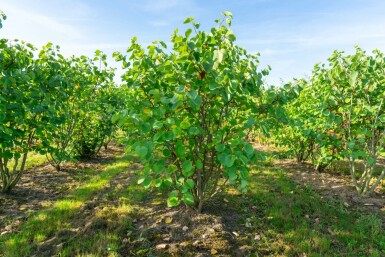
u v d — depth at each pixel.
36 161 8.02
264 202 5.21
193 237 3.84
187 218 4.26
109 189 5.79
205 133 3.83
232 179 3.15
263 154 3.53
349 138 5.74
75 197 5.39
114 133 10.04
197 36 3.56
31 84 4.68
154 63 3.91
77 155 8.62
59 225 4.23
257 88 3.56
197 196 4.42
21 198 5.35
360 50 6.17
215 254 3.51
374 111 5.53
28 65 5.18
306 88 7.08
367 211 5.19
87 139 8.55
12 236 3.90
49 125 5.22
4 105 4.04
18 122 4.46
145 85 3.78
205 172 4.49
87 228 4.07
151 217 4.42
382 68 5.60
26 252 3.55
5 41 4.76
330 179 7.01
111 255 3.44
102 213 4.52
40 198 5.44
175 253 3.50
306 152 8.75
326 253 3.74
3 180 5.45
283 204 5.12
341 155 6.46
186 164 3.32
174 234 3.90
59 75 5.52
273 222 4.46
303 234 4.16
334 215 4.93
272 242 3.90
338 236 4.21
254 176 6.83
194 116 3.62
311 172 7.61
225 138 3.79
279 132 8.04
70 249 3.57
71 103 7.30
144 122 3.17
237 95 3.54
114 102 8.28
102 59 7.73
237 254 3.57
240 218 4.49
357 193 6.05
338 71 5.57
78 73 7.00
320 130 6.48
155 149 4.02
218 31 3.80
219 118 3.84
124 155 9.16
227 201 5.09
